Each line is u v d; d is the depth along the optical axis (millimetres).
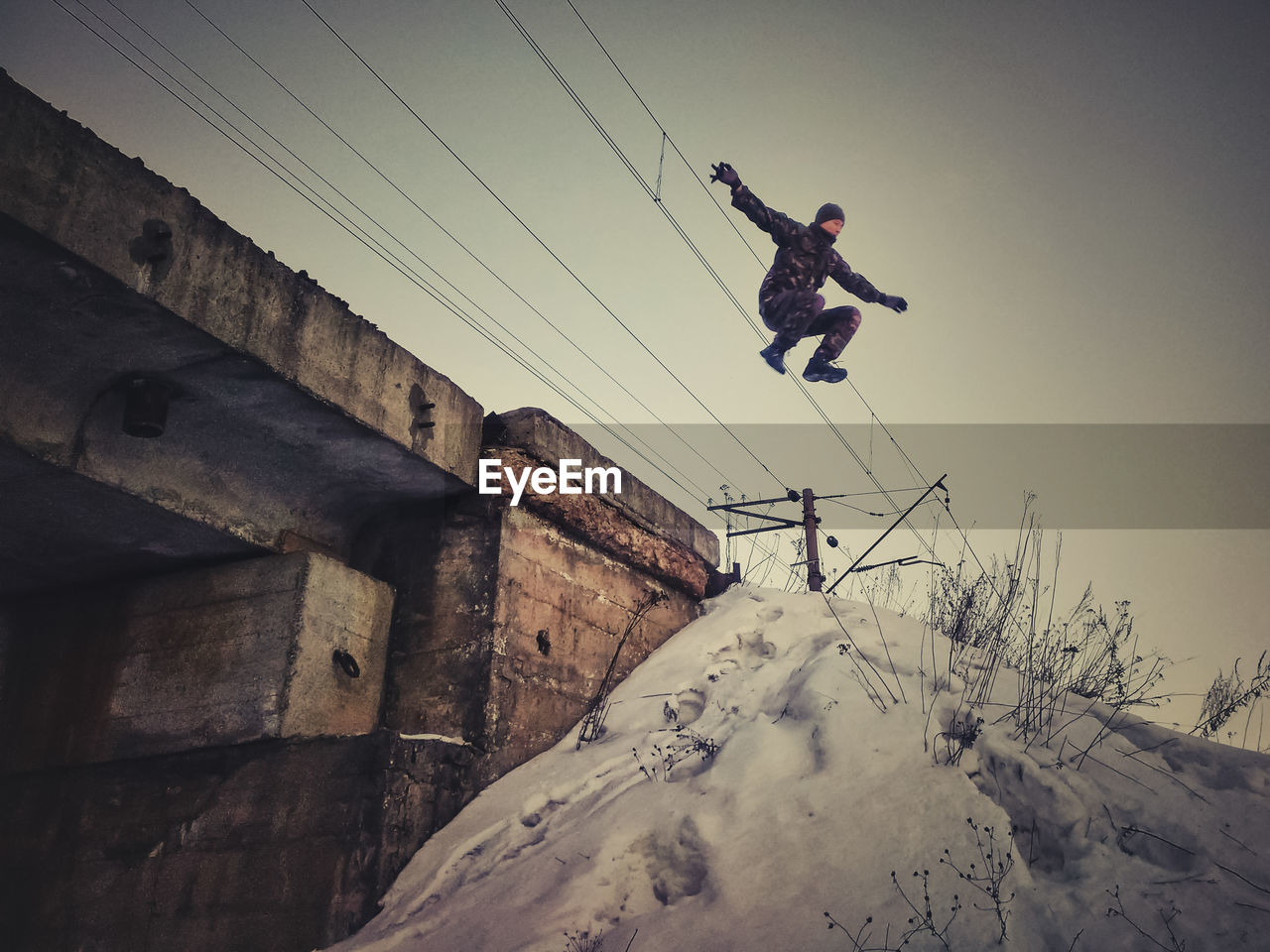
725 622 9102
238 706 6984
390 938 5555
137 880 6766
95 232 5457
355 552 8391
